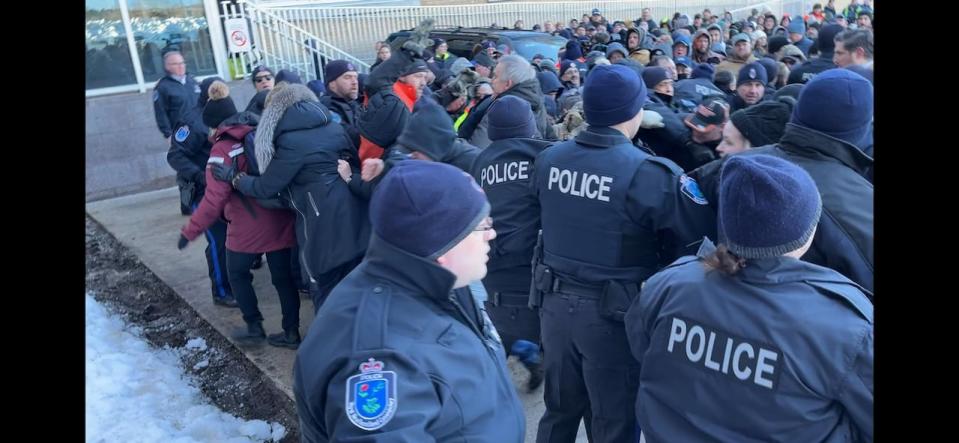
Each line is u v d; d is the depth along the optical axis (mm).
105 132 6902
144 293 4742
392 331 1278
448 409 1251
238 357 3742
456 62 6312
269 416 3252
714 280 1419
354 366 1232
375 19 10305
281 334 3811
